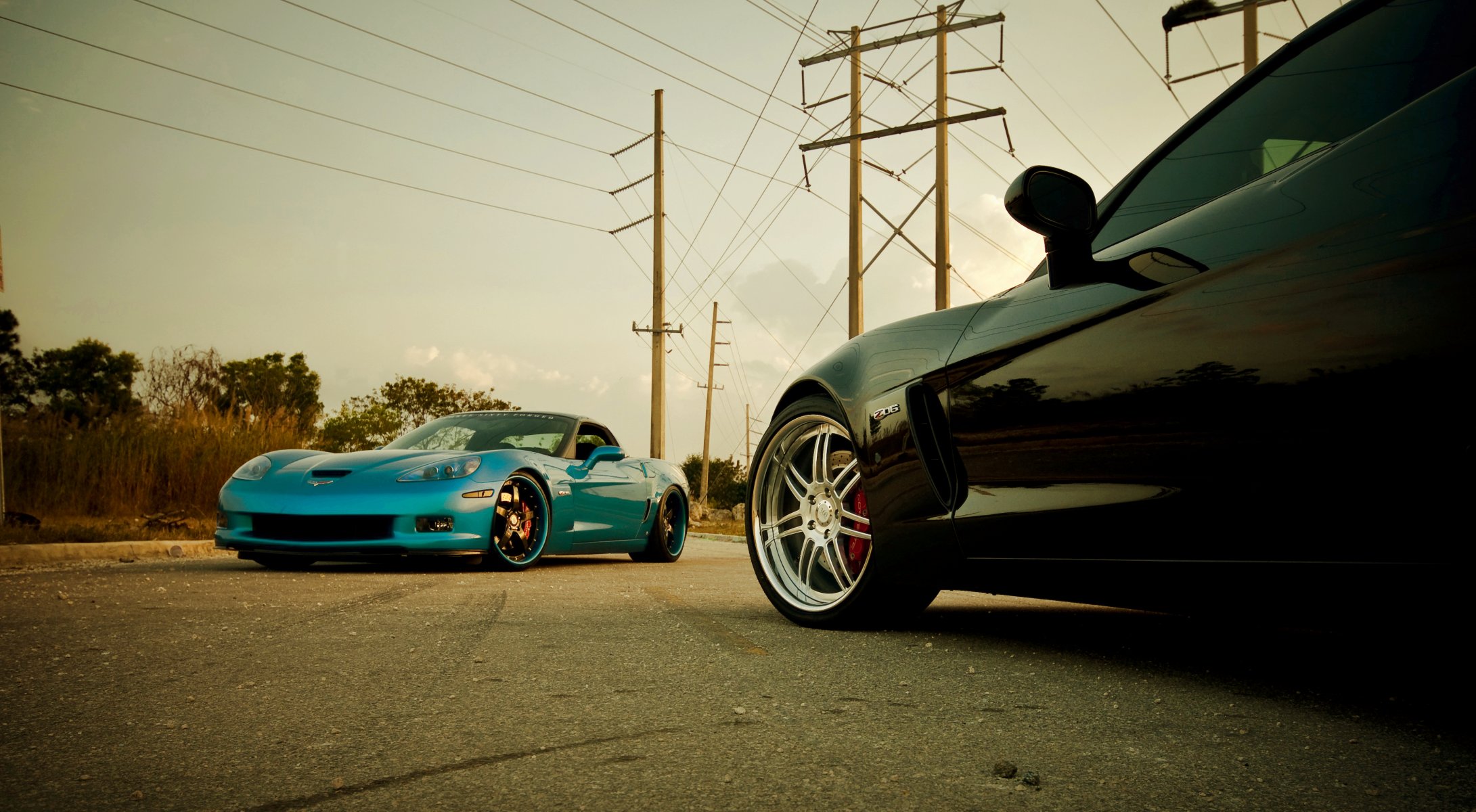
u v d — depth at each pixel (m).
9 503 7.82
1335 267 1.50
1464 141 1.38
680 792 1.22
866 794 1.21
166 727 1.54
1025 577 2.18
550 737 1.49
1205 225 1.82
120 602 3.26
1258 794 1.22
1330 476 1.49
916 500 2.46
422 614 3.02
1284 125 1.90
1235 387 1.65
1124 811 1.15
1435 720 1.64
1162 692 1.87
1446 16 1.71
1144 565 1.85
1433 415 1.35
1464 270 1.32
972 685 1.92
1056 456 2.04
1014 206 1.98
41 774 1.28
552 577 4.89
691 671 2.05
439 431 6.52
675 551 7.07
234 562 5.55
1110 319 1.94
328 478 5.07
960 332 2.43
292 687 1.86
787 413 3.00
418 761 1.35
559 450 6.22
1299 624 1.64
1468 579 1.33
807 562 2.93
